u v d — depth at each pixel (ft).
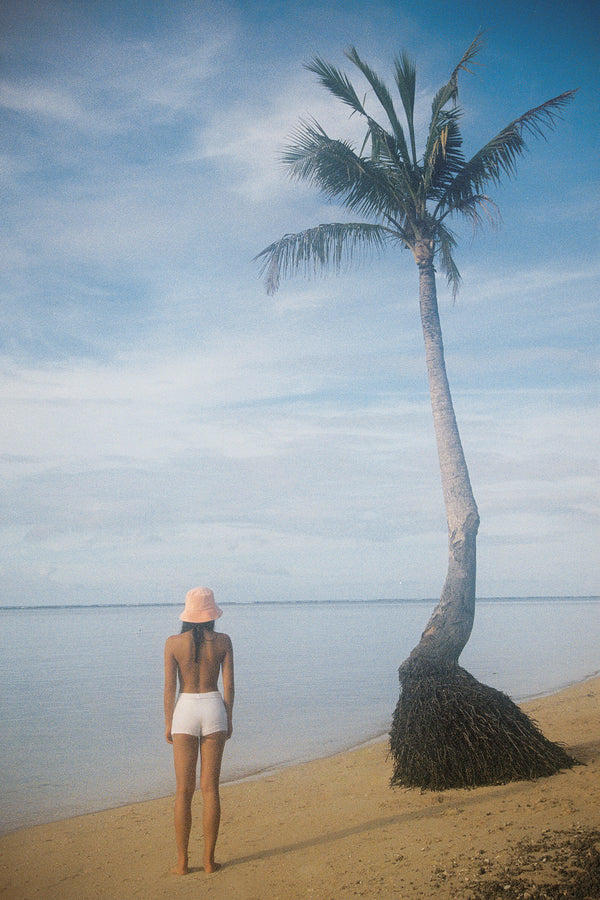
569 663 75.87
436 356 31.40
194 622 17.17
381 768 27.71
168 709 17.02
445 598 26.37
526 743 22.43
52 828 22.00
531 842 15.62
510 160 32.81
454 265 39.32
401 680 24.89
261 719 43.73
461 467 28.99
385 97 33.68
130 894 15.43
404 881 14.33
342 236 35.01
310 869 15.99
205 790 16.75
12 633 213.46
